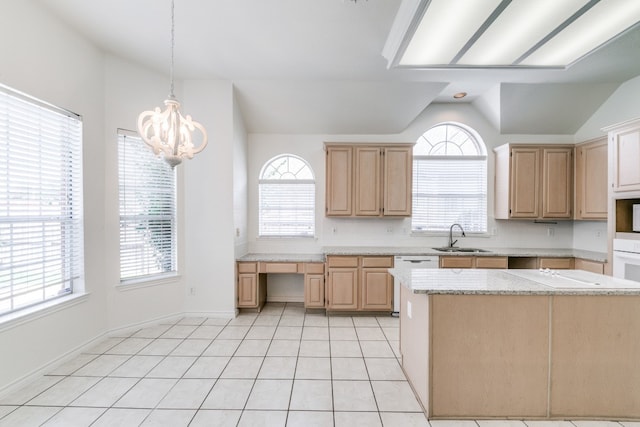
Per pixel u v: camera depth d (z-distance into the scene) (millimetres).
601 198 3660
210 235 3672
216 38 2775
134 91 3240
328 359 2711
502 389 1938
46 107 2459
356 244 4465
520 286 1971
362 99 3895
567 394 1935
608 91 3766
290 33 2680
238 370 2510
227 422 1896
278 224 4484
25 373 2264
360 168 4098
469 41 2066
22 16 2219
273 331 3336
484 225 4500
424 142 4504
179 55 3080
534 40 2043
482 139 4461
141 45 2912
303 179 4473
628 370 1918
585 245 4230
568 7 1707
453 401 1937
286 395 2174
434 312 1918
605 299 1919
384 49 2844
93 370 2490
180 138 2123
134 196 3287
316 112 4094
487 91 4039
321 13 2398
